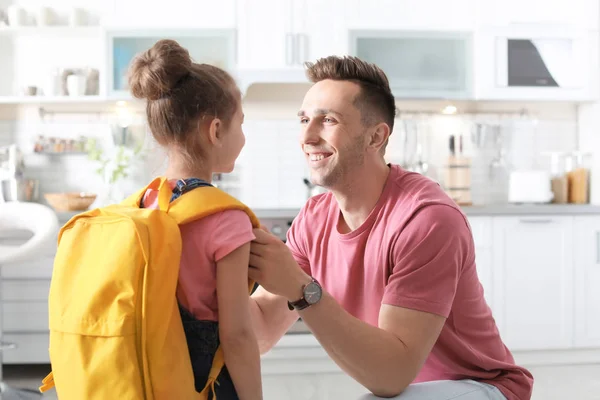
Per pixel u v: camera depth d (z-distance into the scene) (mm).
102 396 1255
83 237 1336
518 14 4605
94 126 4781
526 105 5031
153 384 1247
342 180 1730
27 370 4293
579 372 4203
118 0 4469
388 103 1772
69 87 4523
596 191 4758
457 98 4590
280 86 4848
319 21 4512
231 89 1478
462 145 4965
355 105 1706
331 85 1734
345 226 1864
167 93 1420
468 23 4594
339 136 1698
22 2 4676
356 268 1768
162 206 1338
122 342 1243
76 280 1310
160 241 1271
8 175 4496
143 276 1249
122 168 4648
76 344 1279
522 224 4332
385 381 1495
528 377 1787
